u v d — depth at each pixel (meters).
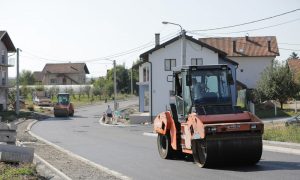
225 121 15.54
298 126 29.38
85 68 151.75
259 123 15.32
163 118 18.58
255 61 77.62
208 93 16.80
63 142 29.30
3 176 13.12
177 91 18.03
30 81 138.12
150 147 24.48
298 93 55.44
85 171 15.63
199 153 15.88
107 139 31.19
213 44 79.69
